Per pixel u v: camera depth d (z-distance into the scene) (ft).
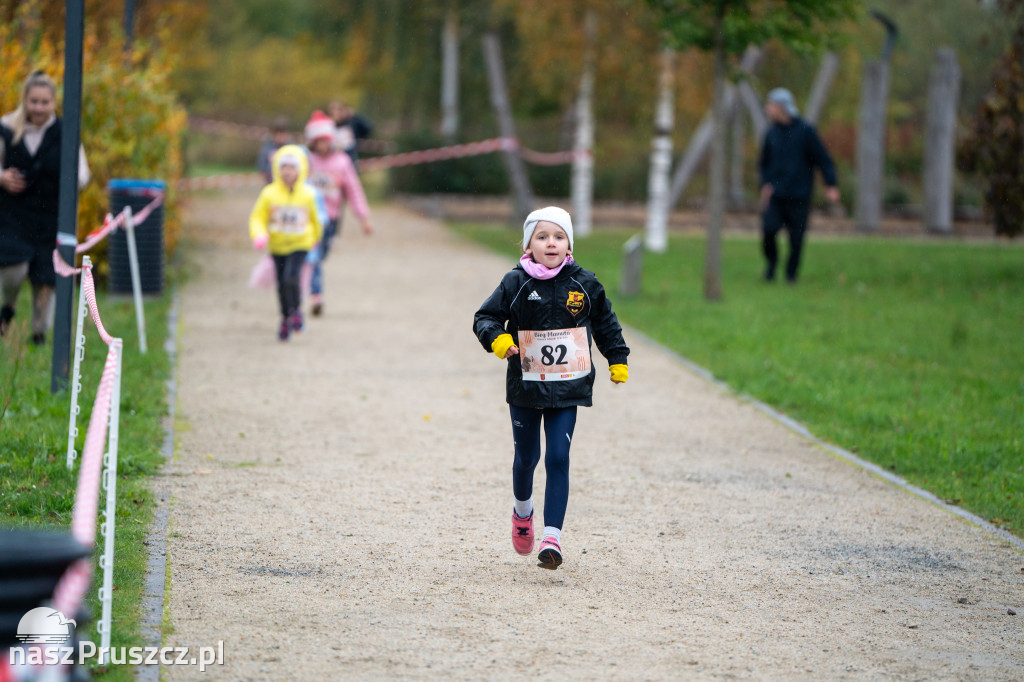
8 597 16.42
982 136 114.21
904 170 239.91
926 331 88.22
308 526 41.22
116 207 87.56
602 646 31.32
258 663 29.30
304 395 63.10
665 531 42.39
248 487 45.70
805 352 78.89
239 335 80.23
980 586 37.70
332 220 90.89
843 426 59.88
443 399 63.77
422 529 41.50
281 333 77.92
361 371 70.23
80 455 46.14
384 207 203.72
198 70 232.53
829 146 231.50
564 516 39.65
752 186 227.81
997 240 174.40
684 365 75.66
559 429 36.94
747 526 43.39
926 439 56.54
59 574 16.88
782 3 100.17
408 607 33.76
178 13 133.69
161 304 88.07
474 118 223.10
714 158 102.58
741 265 132.36
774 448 55.72
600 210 202.39
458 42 216.74
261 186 233.35
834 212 205.46
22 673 16.61
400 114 253.24
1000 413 62.44
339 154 91.76
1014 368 74.74
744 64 168.45
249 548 38.40
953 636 33.19
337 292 104.42
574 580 36.73
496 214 188.55
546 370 36.73
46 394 54.13
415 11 205.16
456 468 50.16
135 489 43.39
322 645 30.63
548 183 212.43
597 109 182.50
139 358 66.49
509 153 175.11
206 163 273.75
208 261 121.19
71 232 54.60
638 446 55.31
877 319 93.66
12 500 40.40
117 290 87.71
